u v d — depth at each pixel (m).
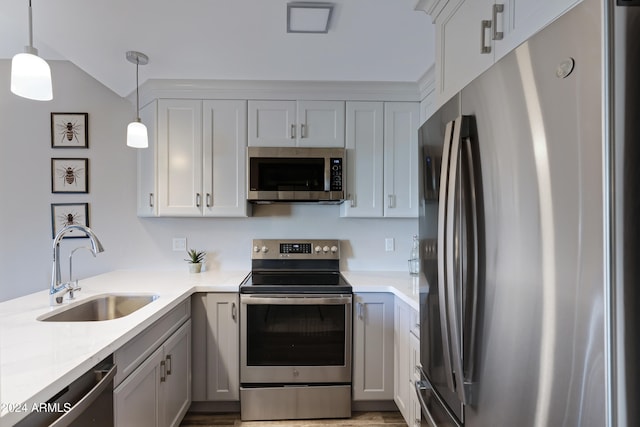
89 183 2.64
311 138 2.42
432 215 1.25
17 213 2.61
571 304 0.63
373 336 2.14
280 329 2.09
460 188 0.98
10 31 2.15
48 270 2.62
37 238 2.62
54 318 1.49
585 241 0.60
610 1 0.57
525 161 0.74
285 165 2.36
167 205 2.38
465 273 0.96
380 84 2.41
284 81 2.36
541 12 0.84
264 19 1.62
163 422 1.69
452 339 0.97
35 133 2.62
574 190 0.62
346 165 2.43
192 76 2.27
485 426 0.89
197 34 1.75
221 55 1.98
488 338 0.87
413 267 2.56
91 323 1.30
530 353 0.73
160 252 2.67
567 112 0.64
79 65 2.09
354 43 1.86
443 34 1.44
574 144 0.62
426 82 2.31
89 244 2.64
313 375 2.10
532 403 0.72
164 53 1.95
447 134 1.02
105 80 2.30
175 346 1.85
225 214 2.39
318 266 2.66
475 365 0.93
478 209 0.91
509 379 0.79
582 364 0.61
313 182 2.36
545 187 0.69
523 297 0.75
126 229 2.66
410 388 1.83
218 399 2.12
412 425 1.79
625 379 0.56
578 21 0.62
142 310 1.50
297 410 2.11
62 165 2.62
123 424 1.29
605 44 0.57
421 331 1.43
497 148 0.83
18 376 0.87
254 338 2.08
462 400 0.95
